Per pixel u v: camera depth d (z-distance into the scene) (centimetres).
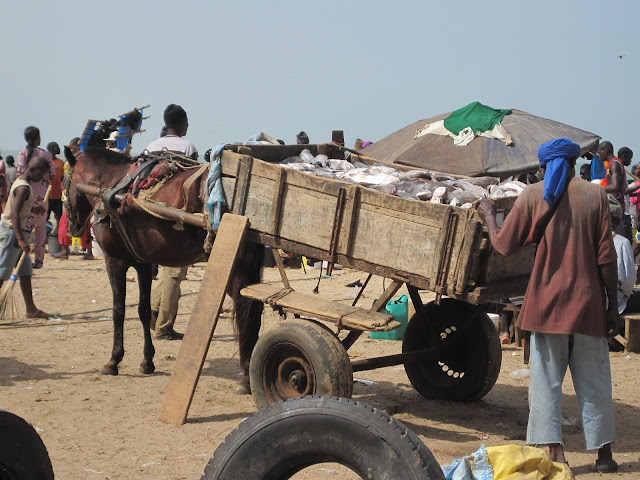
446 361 677
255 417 292
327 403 283
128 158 779
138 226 700
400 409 654
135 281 1335
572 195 474
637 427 611
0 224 969
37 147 1397
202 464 510
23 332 937
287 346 570
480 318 652
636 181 1291
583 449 557
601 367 483
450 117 1173
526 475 356
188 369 605
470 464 361
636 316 858
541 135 1137
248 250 636
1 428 288
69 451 534
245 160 623
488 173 1073
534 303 478
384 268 552
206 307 611
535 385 485
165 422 600
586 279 472
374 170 705
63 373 754
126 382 725
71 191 800
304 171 639
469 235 508
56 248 1647
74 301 1159
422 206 530
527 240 482
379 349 870
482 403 677
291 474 293
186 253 693
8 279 973
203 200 654
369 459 271
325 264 1459
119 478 483
